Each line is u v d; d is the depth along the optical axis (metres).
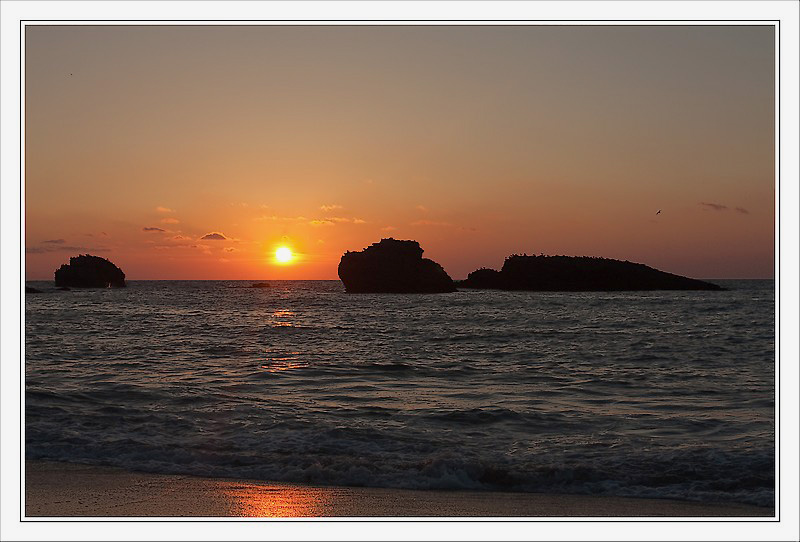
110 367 24.25
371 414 16.80
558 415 16.77
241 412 16.64
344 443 13.90
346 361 26.69
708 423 15.83
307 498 10.70
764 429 15.13
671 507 10.34
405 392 20.11
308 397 19.12
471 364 26.02
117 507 10.20
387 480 11.69
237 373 23.28
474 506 10.41
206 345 32.28
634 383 21.66
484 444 14.02
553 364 26.11
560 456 13.02
